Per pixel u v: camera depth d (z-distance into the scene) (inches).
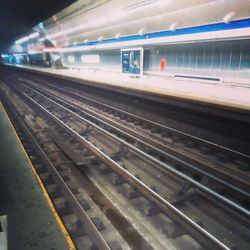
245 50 267.1
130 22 400.5
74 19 495.8
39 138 261.4
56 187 160.1
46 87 726.5
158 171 181.9
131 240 118.0
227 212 133.6
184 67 353.4
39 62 1119.6
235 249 107.5
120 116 332.8
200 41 300.5
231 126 215.2
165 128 259.6
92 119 322.0
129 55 457.1
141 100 333.1
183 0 281.6
